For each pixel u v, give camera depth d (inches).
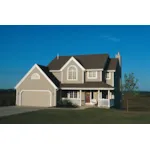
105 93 1510.8
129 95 1328.7
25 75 1483.8
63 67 1533.0
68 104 1448.1
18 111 1122.0
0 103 1519.4
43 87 1439.5
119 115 995.9
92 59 1583.4
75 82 1502.2
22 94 1487.5
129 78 1331.2
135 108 1644.9
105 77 1534.2
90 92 1491.1
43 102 1433.3
